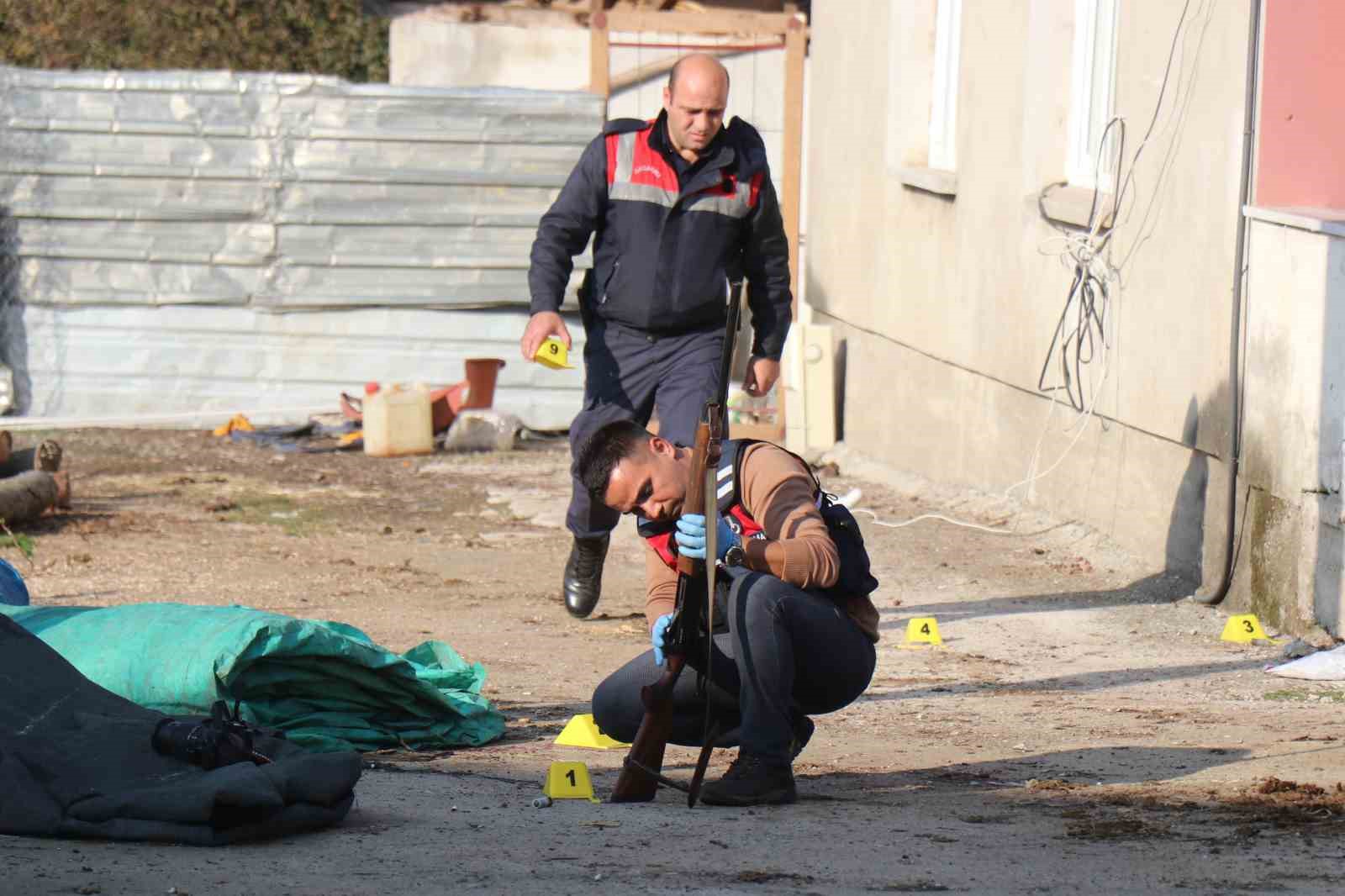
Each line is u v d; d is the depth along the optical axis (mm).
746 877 6992
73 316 29562
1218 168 16500
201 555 19359
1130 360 18484
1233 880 6965
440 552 20109
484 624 16062
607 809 8609
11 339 29438
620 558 19781
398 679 10703
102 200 29266
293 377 29812
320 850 7434
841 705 9023
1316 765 9812
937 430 24375
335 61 37250
